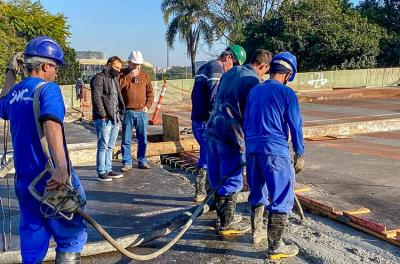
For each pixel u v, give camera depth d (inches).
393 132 463.8
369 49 1197.7
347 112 654.5
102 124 269.6
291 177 157.9
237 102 177.2
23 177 120.8
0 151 356.2
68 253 124.3
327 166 303.6
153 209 222.8
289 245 167.8
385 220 195.0
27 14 1095.0
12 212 216.7
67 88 831.7
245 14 1646.2
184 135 405.7
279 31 1272.1
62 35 1166.3
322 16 1250.6
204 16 1711.4
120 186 265.4
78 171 304.8
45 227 122.5
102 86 267.1
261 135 157.6
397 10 1362.0
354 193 236.8
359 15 1289.4
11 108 121.6
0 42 922.7
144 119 298.5
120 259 166.7
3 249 169.5
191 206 225.3
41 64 122.8
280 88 155.9
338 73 1047.0
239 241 181.3
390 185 252.7
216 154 183.6
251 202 173.0
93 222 128.3
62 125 116.4
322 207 207.5
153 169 307.0
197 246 177.0
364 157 332.8
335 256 162.7
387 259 159.9
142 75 294.7
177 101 936.3
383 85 1098.7
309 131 433.7
